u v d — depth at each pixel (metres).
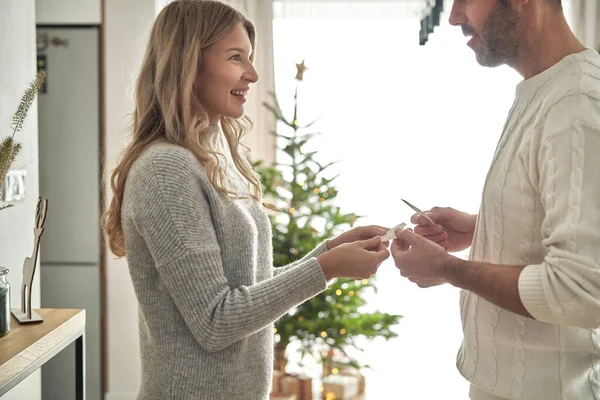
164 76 1.63
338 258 1.57
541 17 1.43
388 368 4.79
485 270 1.37
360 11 4.88
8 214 2.58
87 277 3.85
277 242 3.80
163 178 1.50
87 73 3.81
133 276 1.59
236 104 1.70
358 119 5.00
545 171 1.32
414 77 4.96
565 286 1.24
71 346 3.84
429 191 5.07
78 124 3.82
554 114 1.34
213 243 1.51
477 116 4.99
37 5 3.76
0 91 2.52
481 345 1.53
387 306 5.61
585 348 1.41
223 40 1.65
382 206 5.09
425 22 2.45
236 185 1.74
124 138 1.78
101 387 3.86
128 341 3.84
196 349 1.56
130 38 3.78
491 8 1.44
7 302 1.92
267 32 4.79
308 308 3.76
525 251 1.42
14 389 2.56
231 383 1.59
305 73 4.93
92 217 3.84
